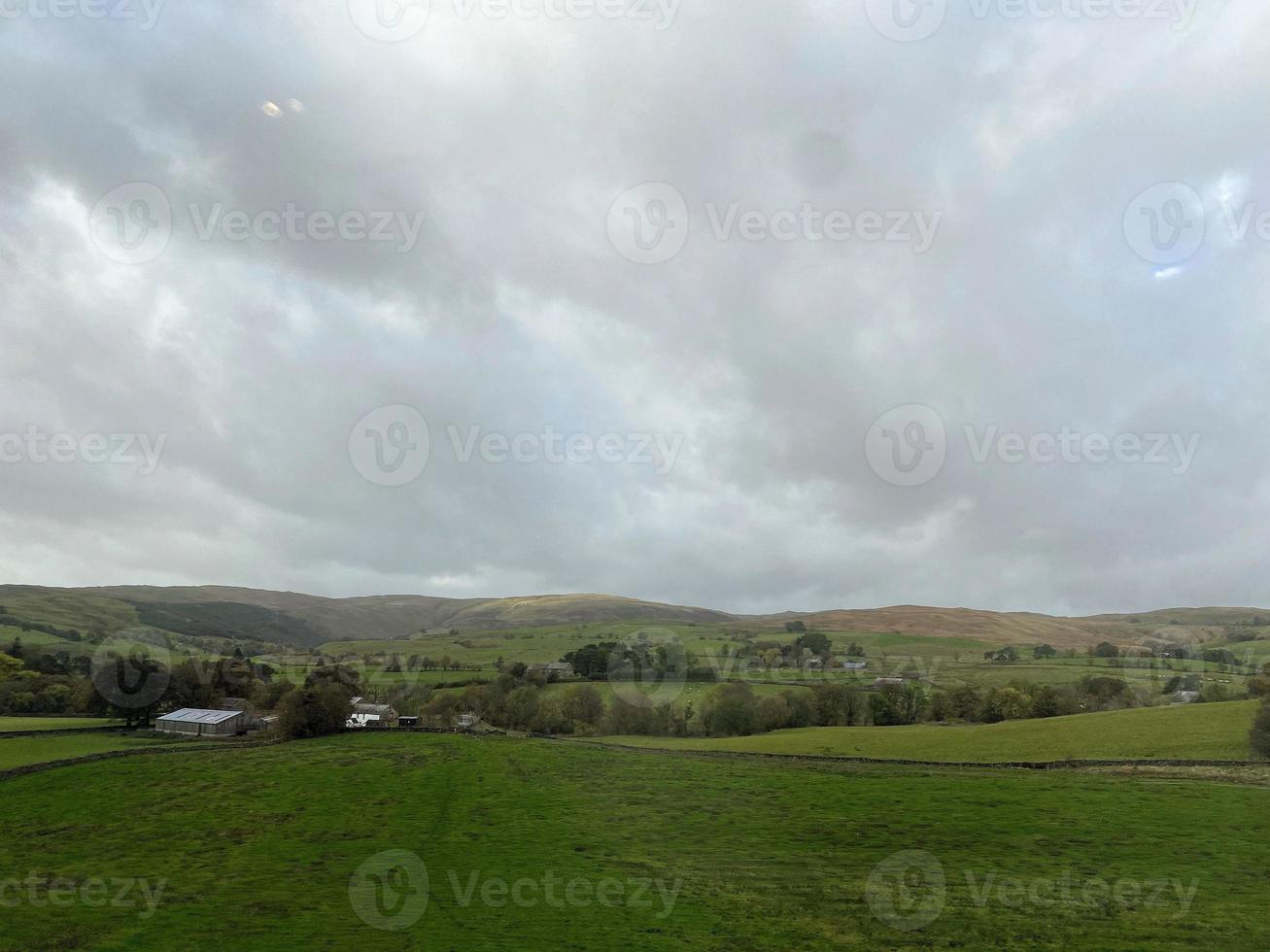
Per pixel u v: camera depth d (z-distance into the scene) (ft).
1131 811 145.18
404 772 199.21
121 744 243.60
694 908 110.01
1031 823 142.82
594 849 138.62
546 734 282.77
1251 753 185.06
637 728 283.79
